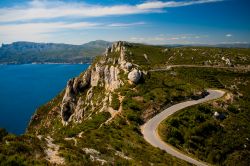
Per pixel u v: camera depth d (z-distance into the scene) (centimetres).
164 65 18575
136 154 4497
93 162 3070
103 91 12488
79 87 14812
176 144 6250
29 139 3216
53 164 2675
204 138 6775
